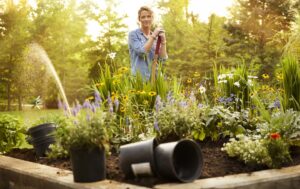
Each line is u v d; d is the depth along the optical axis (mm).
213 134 4730
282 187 3164
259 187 3047
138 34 5465
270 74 16969
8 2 24078
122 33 25938
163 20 26062
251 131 4625
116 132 4383
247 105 5461
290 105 4859
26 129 5707
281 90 5953
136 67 5473
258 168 3539
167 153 2955
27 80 24188
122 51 25562
